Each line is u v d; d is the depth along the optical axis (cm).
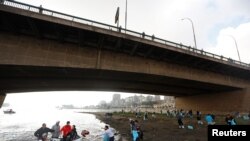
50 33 1956
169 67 2766
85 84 3216
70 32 1978
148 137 1694
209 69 3200
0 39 1762
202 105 4538
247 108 3578
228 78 3547
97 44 2197
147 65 2552
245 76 3772
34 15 1684
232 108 3762
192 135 1709
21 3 1689
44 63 1886
